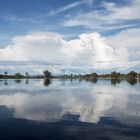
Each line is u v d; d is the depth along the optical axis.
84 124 24.44
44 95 55.81
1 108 34.88
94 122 25.44
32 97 50.88
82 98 49.31
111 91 69.75
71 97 51.28
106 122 25.47
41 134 20.77
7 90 72.25
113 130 22.14
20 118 27.27
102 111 32.75
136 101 43.97
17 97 50.47
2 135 20.41
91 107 36.44
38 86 97.12
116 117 28.16
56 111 32.56
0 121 25.50
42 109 34.25
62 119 26.95
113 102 42.53
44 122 25.25
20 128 22.58
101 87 92.19
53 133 21.03
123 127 23.25
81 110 33.50
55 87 90.69
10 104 39.38
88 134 20.83
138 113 31.03
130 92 65.56
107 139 19.59
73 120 26.44
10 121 25.55
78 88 85.00
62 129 22.38
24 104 39.59
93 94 58.88
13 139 19.39
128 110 33.41
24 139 19.42
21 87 89.19
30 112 31.55
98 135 20.56
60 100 45.59
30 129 22.28
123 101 43.97
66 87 91.12
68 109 34.47
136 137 20.11
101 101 44.03
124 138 19.84
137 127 23.28
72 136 20.27
